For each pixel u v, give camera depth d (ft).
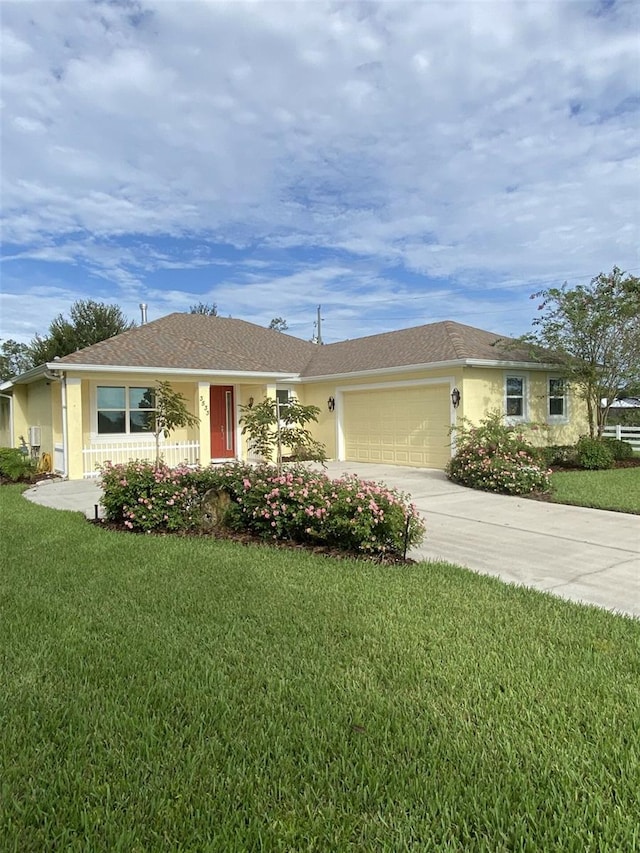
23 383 55.83
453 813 6.93
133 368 44.93
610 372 48.14
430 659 11.20
